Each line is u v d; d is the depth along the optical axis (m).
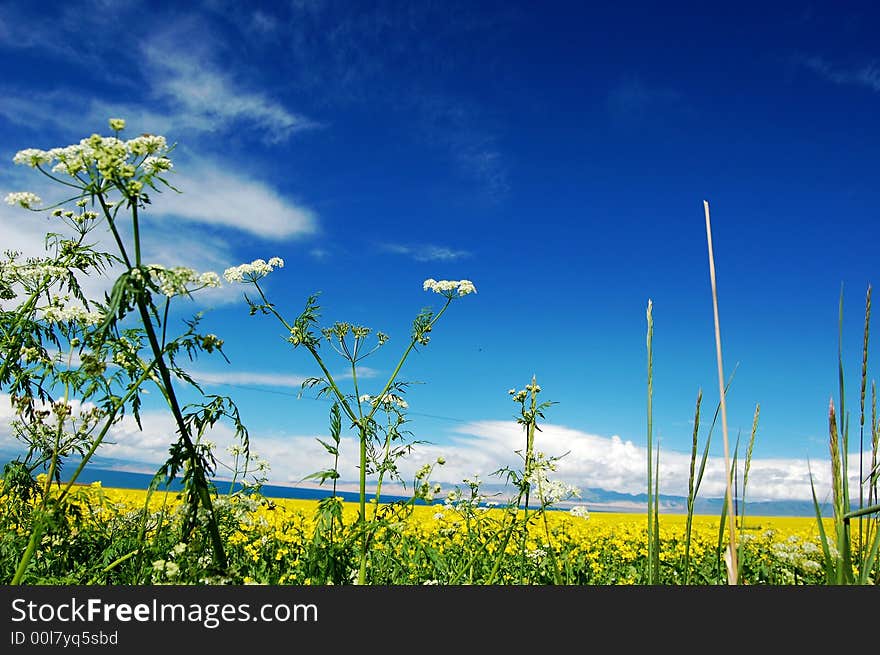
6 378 4.22
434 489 4.77
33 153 2.96
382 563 5.07
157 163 3.04
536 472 4.71
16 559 4.17
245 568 5.06
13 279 4.63
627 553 8.37
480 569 5.71
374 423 4.51
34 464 4.05
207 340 3.39
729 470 2.43
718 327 2.46
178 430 3.44
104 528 4.93
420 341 4.81
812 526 7.45
